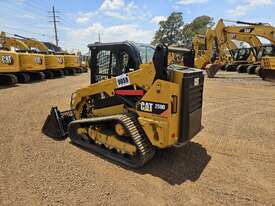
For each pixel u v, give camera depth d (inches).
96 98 211.9
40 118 301.3
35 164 176.4
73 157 189.8
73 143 218.2
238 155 202.8
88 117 220.1
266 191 151.3
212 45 867.4
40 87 578.9
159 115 162.7
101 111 205.9
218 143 229.3
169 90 156.1
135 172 169.5
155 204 135.3
